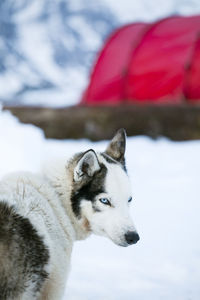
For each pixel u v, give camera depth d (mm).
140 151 11852
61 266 3914
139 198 8156
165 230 6691
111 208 4102
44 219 3832
